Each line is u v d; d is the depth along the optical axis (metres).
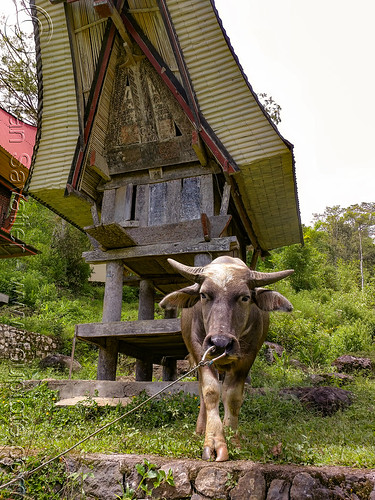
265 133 7.99
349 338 16.62
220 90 8.10
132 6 8.27
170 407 6.20
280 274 4.92
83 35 8.77
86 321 19.98
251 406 6.89
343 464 4.15
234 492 3.90
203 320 5.07
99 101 8.62
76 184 8.64
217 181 8.74
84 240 27.70
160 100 8.79
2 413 6.27
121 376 13.37
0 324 14.11
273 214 10.38
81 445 4.89
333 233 68.06
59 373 13.22
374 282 36.03
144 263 9.77
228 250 7.84
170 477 4.07
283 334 16.12
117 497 4.20
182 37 8.03
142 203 8.85
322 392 7.70
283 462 4.18
